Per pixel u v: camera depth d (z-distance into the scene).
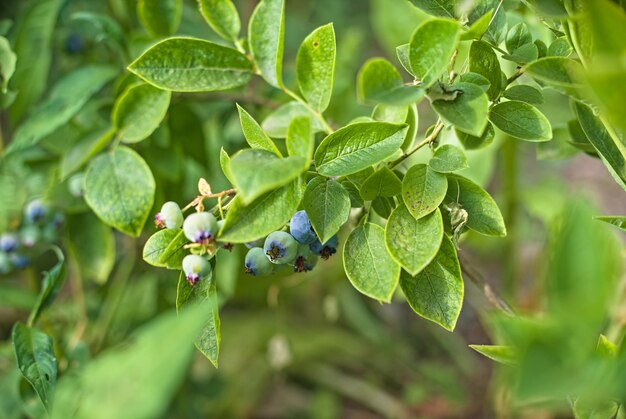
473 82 0.48
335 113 0.85
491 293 0.53
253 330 0.99
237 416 0.93
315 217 0.47
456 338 1.06
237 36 0.54
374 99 0.44
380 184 0.49
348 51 0.96
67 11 0.73
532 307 0.90
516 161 0.83
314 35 0.50
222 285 0.76
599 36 0.40
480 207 0.49
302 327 1.01
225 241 0.45
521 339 0.40
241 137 0.76
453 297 0.48
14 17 0.78
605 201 1.19
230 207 0.47
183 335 0.42
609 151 0.49
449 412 0.97
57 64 0.77
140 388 0.42
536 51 0.50
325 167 0.48
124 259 0.78
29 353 0.55
